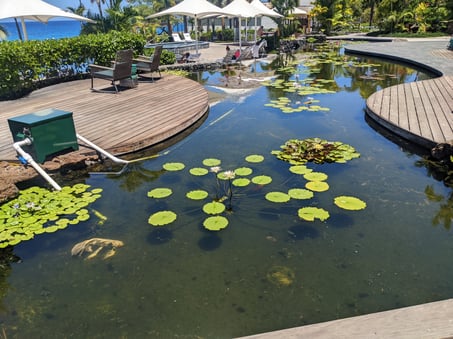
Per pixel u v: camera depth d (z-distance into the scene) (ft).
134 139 12.24
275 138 13.65
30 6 22.95
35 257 7.01
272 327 5.26
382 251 6.97
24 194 9.10
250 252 7.02
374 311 5.51
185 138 13.87
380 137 13.62
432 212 8.38
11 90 19.75
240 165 11.14
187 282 6.24
